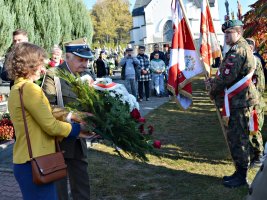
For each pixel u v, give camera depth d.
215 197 4.70
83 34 20.95
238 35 4.71
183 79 5.47
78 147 3.75
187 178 5.38
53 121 2.81
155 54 15.12
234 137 4.85
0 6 12.88
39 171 2.75
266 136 7.14
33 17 15.27
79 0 20.62
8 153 6.65
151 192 4.93
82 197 3.79
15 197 4.78
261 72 5.41
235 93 4.74
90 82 3.65
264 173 1.67
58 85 3.60
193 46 5.44
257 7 9.52
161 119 9.91
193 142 7.34
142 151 3.47
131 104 3.65
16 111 2.83
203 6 5.59
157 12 55.94
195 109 11.39
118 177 5.47
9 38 13.12
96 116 3.26
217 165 5.89
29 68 2.87
